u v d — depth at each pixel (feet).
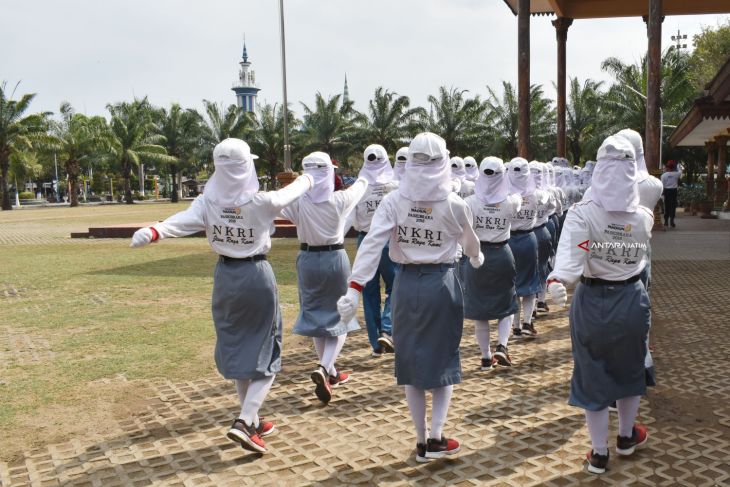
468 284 18.92
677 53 116.37
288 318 26.37
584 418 14.96
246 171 13.16
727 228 65.57
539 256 26.22
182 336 23.45
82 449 13.87
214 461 13.14
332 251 17.38
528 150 55.36
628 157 11.65
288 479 12.26
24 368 19.81
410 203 12.41
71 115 170.40
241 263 13.48
